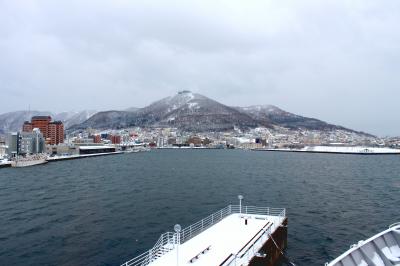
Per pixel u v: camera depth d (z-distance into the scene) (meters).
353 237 60.81
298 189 122.19
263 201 97.31
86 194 108.81
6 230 65.06
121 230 65.19
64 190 118.00
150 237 60.47
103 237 60.47
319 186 131.25
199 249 37.09
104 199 99.50
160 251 38.75
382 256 30.45
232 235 41.72
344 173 187.62
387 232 32.81
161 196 104.88
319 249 53.62
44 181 145.88
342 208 87.56
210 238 40.69
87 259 49.53
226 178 157.50
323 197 105.00
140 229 65.88
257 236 41.16
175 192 113.06
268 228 44.25
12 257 50.41
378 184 139.25
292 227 67.50
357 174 182.00
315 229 66.06
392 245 31.97
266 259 39.47
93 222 71.56
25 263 48.09
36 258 50.00
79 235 61.75
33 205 90.50
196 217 76.25
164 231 64.31
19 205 90.56
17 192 114.06
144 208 86.19
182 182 141.00
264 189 121.31
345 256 29.14
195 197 103.19
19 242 57.50
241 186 128.88
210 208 86.31
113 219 74.25
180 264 33.06
